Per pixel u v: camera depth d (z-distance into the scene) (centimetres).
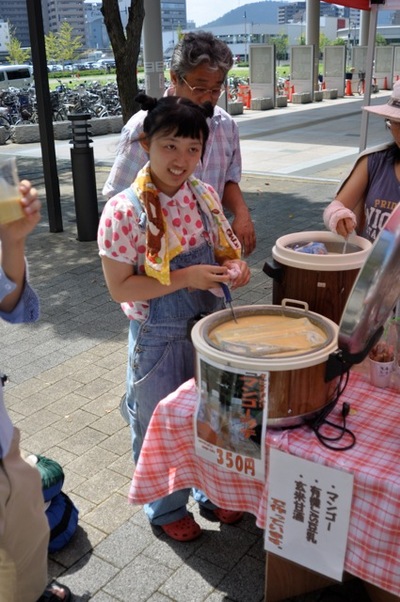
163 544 250
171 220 207
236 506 197
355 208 260
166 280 199
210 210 215
